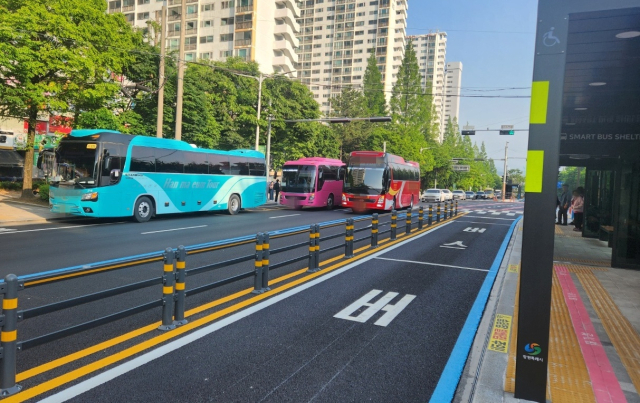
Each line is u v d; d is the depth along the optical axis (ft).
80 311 18.08
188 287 22.34
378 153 77.61
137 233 42.55
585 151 31.63
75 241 36.50
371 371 13.28
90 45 61.72
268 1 204.03
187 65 98.84
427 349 15.16
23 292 20.61
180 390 11.64
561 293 23.24
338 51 350.02
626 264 30.14
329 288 22.82
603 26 17.80
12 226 45.52
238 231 45.85
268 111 108.99
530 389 11.09
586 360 14.19
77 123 66.74
